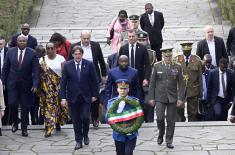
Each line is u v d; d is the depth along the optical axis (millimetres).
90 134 30672
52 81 30734
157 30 42938
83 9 59094
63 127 31938
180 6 59594
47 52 30906
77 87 28234
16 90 30234
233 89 33406
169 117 28250
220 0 57062
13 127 31234
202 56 37406
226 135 30141
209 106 33938
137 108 24562
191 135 30219
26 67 30125
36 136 30578
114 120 24469
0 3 52938
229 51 40562
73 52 28438
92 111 31594
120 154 25016
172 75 28062
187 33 51375
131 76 27922
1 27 50000
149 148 28406
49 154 27766
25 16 55125
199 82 33688
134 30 33969
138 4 60312
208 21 55531
